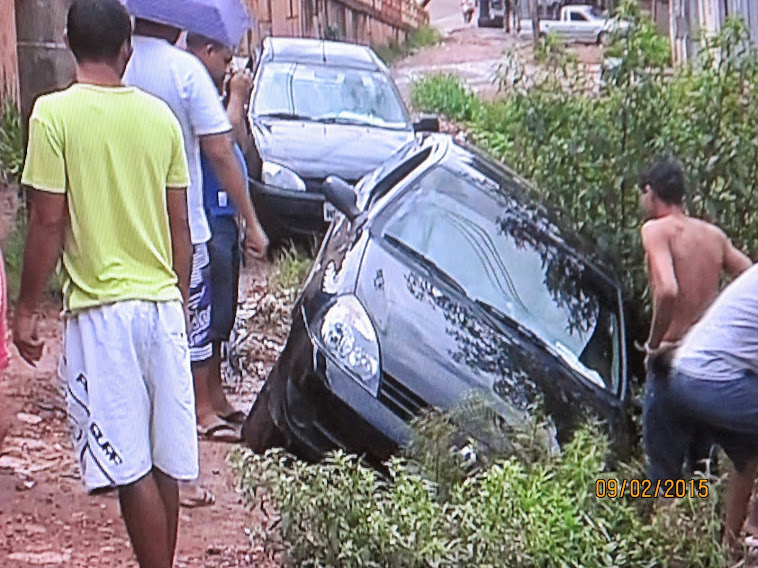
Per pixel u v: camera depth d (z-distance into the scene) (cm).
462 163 1003
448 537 740
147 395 735
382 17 4809
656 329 845
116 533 856
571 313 905
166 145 736
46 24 1313
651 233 861
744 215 995
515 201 973
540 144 1044
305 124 1623
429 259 909
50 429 1002
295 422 872
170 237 747
